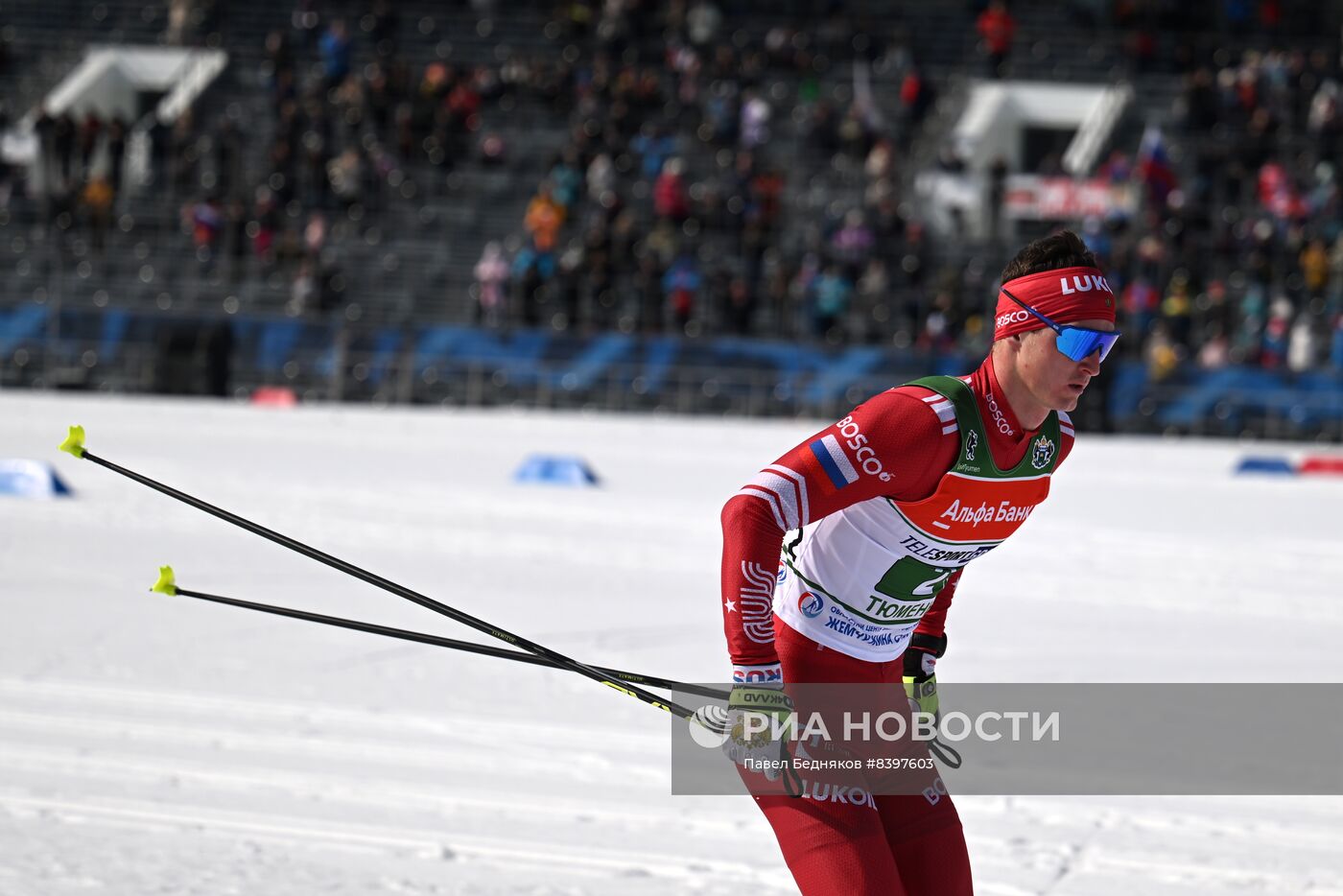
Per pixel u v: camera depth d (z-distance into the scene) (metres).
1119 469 72.94
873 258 105.56
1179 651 32.25
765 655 11.61
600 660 29.73
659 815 20.41
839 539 12.57
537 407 96.25
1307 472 73.81
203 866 17.89
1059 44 127.19
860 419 11.88
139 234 110.94
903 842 12.81
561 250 108.50
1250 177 111.94
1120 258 101.69
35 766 21.73
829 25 127.25
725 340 95.06
